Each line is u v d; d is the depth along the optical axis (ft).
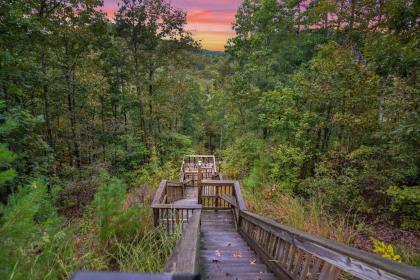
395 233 17.04
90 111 45.65
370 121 22.02
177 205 15.69
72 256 9.82
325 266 6.26
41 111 36.83
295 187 27.96
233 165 44.09
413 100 16.94
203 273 9.69
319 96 25.32
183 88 59.41
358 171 22.29
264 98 34.24
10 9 17.89
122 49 49.80
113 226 12.25
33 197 6.59
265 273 9.75
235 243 14.99
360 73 22.65
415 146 17.58
